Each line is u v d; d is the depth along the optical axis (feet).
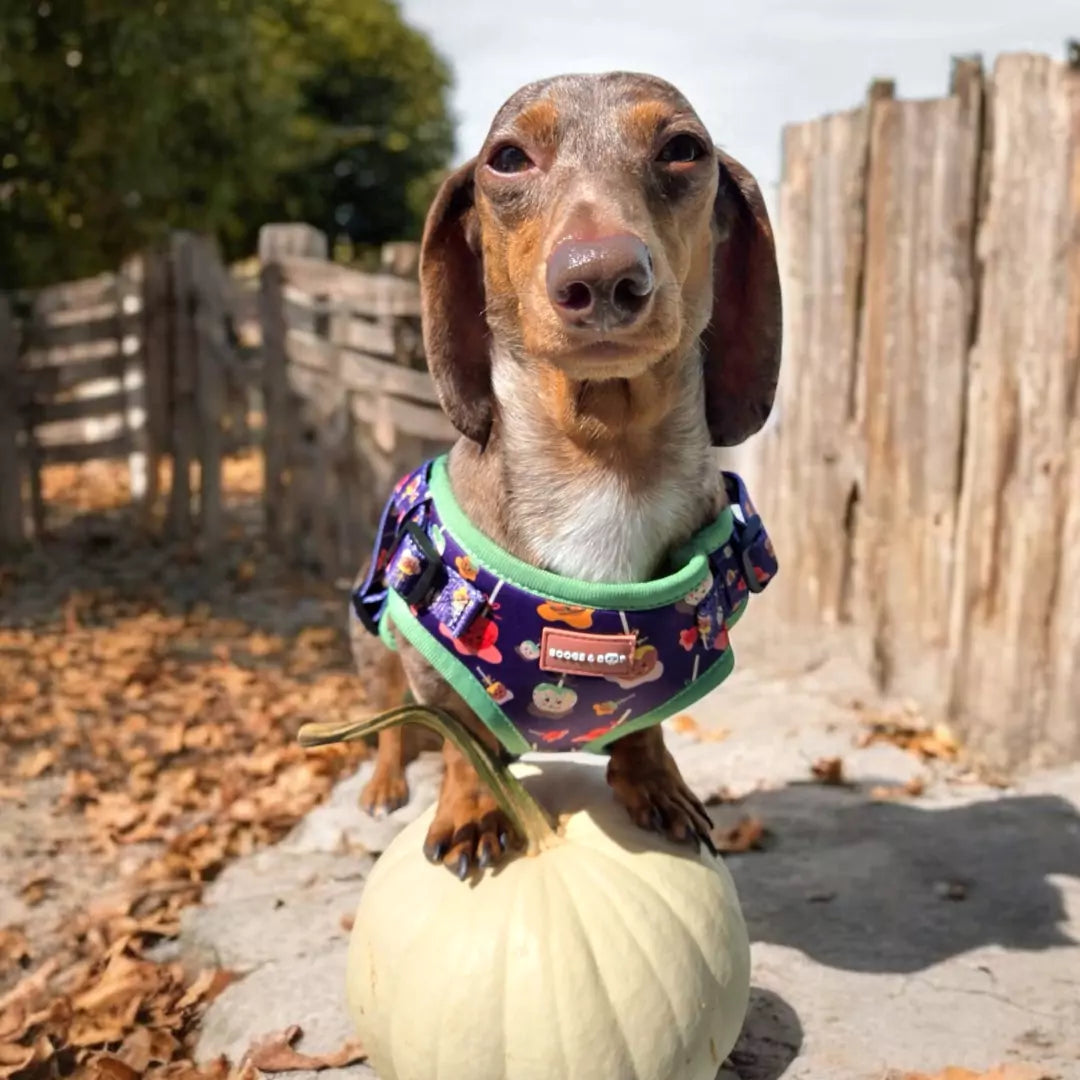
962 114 2.59
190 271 4.49
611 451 1.44
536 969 1.29
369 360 4.05
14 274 5.26
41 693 3.26
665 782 1.54
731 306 1.59
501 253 1.42
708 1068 1.35
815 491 3.08
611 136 1.35
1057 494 2.46
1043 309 2.44
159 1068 1.71
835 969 1.76
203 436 4.45
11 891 2.23
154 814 2.50
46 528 4.98
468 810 1.44
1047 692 2.51
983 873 2.02
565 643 1.40
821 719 2.79
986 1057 1.56
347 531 4.20
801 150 3.03
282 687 3.30
